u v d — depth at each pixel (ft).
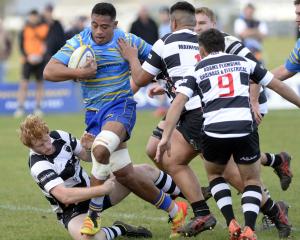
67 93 226.79
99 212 73.05
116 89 78.28
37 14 209.97
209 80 72.28
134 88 86.43
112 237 76.69
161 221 87.76
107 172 74.23
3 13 638.53
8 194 105.40
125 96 78.69
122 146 77.71
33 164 73.36
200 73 72.79
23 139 72.64
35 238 79.92
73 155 75.97
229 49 82.43
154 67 80.59
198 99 78.89
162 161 80.38
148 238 79.20
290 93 74.74
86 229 72.28
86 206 76.33
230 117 71.26
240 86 72.28
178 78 80.69
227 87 72.02
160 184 81.25
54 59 78.43
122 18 553.23
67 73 76.74
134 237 79.15
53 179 72.23
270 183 109.09
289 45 476.54
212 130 71.61
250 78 74.90
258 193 72.74
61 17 586.45
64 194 71.20
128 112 77.87
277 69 91.97
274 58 380.17
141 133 169.27
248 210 71.61
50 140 73.97
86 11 617.62
